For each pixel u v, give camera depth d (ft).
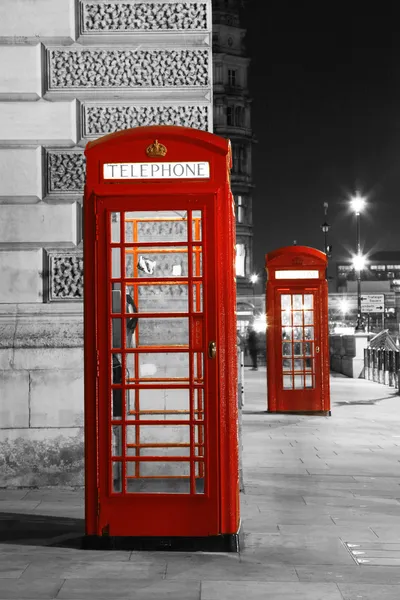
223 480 19.72
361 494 27.12
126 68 28.22
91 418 19.80
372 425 47.39
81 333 27.14
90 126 28.14
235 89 288.92
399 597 16.35
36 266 27.76
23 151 27.94
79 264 27.81
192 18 28.27
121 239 19.84
